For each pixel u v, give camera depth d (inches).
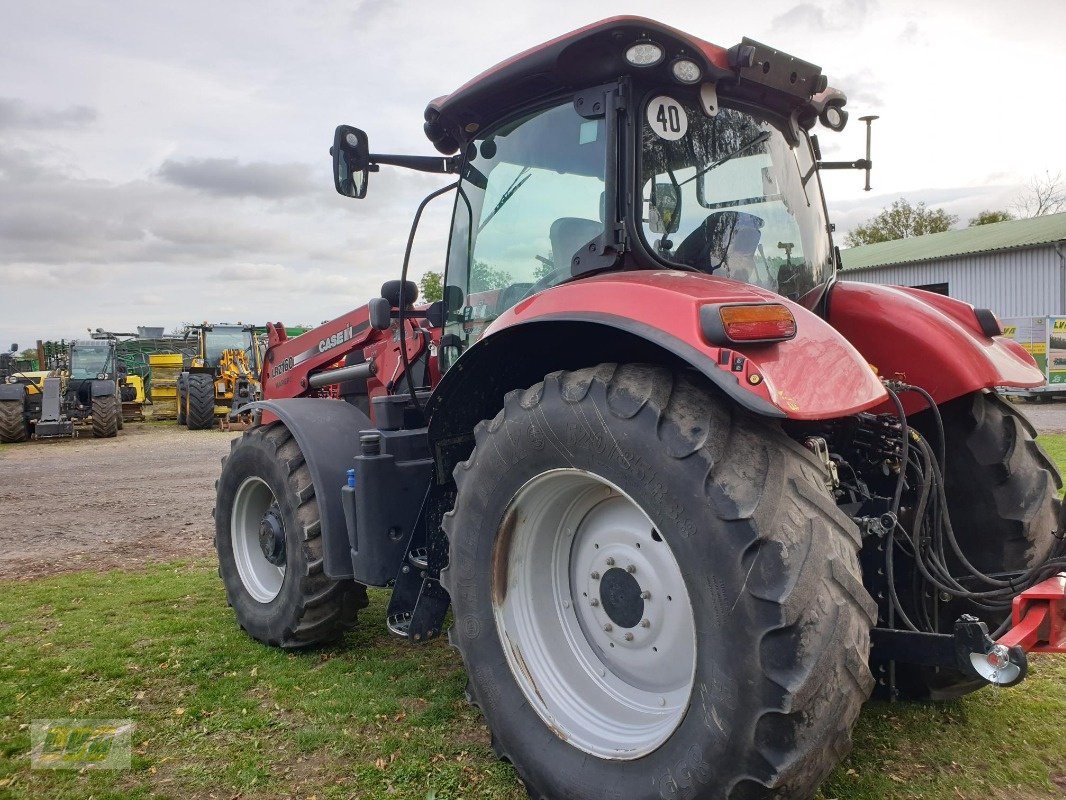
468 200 133.2
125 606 191.9
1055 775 103.7
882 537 98.7
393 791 104.6
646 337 85.7
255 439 160.9
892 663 107.7
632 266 105.0
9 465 514.0
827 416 78.4
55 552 259.8
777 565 76.5
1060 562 86.0
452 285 139.2
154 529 295.9
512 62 111.6
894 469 109.7
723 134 114.2
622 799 87.6
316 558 146.6
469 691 108.5
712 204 112.0
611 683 101.7
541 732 98.6
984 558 114.0
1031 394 756.6
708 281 93.3
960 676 113.0
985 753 109.0
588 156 110.0
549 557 106.5
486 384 115.9
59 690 138.9
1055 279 963.3
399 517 135.6
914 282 1114.1
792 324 84.3
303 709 129.6
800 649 75.3
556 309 97.6
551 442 94.5
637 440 85.4
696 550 80.2
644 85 105.8
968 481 115.0
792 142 124.4
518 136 121.6
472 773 108.7
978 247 1048.2
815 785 78.3
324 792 104.9
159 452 573.9
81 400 712.4
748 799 77.9
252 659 152.6
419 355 159.0
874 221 2046.0
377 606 187.6
